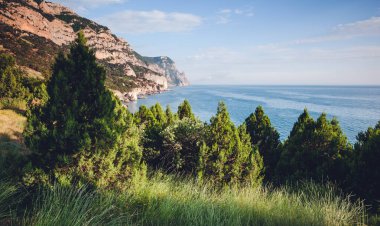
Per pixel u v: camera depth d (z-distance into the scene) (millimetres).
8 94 22062
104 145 5312
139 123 16688
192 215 4176
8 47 94750
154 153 10539
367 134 10750
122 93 142750
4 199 4188
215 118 10250
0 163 5305
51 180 4934
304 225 4547
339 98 167375
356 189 8109
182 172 10336
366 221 5883
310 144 10602
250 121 14789
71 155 5086
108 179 5336
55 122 5465
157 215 4438
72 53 5609
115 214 4320
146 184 5832
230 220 4250
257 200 5492
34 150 5074
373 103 130250
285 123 62969
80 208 4086
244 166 9789
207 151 9688
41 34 166875
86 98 5605
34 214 3768
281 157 11273
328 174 9383
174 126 11000
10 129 12406
